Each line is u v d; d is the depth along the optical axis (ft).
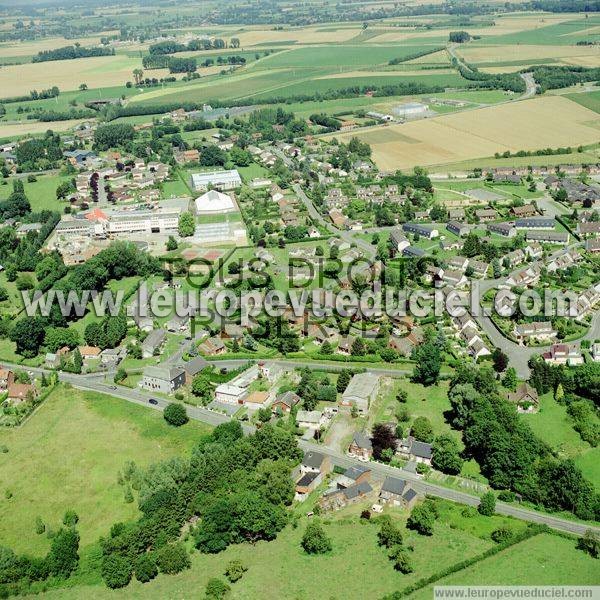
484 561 647.97
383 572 645.10
